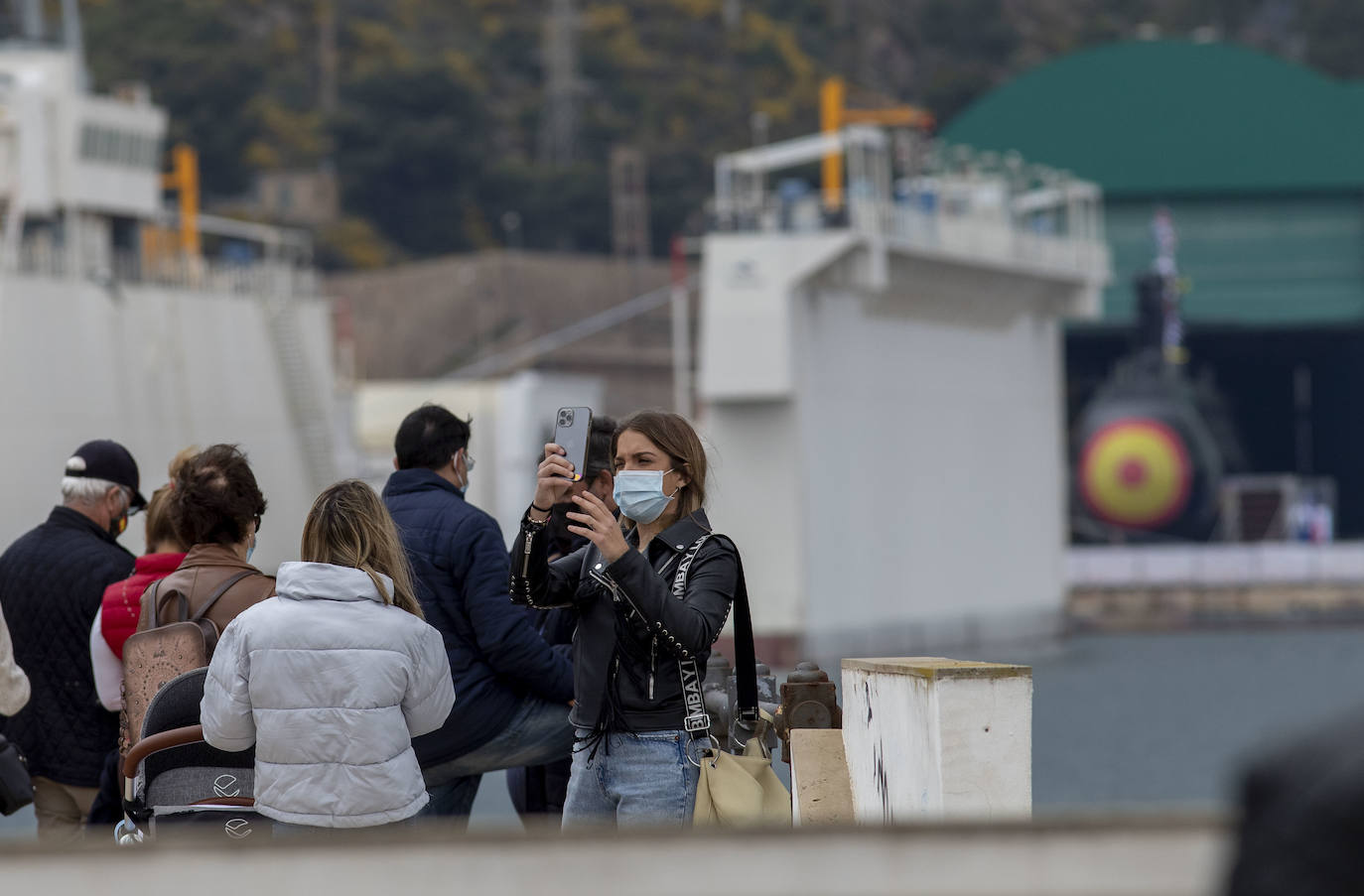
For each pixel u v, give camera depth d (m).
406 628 25.02
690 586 24.27
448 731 30.45
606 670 25.08
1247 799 9.05
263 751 24.62
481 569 30.30
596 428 31.22
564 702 31.17
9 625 34.78
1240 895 8.88
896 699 22.88
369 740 24.44
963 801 20.61
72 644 34.56
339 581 24.81
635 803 24.84
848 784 26.73
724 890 13.81
